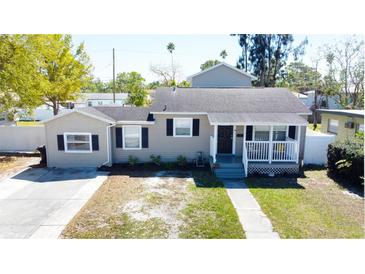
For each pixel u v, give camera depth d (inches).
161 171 552.4
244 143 526.6
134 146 603.8
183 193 426.3
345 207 379.6
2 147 713.0
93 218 339.3
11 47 634.8
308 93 1581.0
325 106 1412.4
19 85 655.1
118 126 589.9
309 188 457.7
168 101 623.2
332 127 735.1
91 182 476.4
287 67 1667.1
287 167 531.8
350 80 1202.0
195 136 600.7
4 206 374.0
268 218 344.2
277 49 1593.3
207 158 605.9
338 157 510.0
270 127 534.9
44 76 845.2
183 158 593.6
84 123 563.2
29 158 652.7
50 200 394.9
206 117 593.3
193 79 903.1
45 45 798.5
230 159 562.3
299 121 525.0
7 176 509.0
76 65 924.0
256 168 528.4
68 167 573.6
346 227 321.4
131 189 442.3
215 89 704.4
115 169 561.3
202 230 311.0
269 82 1641.2
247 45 1617.9
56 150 570.3
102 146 572.4
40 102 852.6
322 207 378.9
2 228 313.9
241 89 708.0
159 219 337.4
